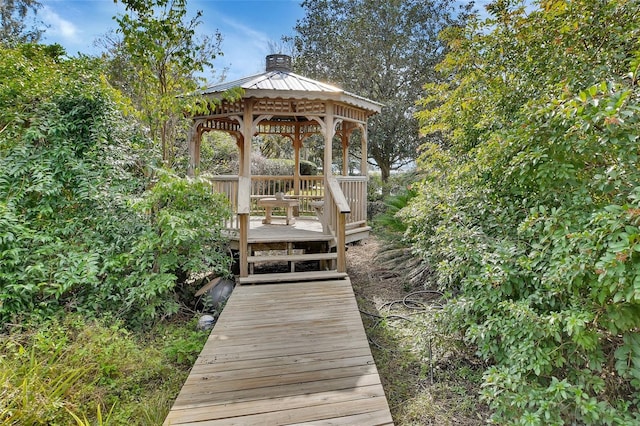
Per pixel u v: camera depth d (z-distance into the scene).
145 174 4.50
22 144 3.90
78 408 2.15
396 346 3.31
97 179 3.94
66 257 3.46
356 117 6.05
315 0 12.86
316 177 7.76
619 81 2.52
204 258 4.09
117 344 2.75
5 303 3.06
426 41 11.88
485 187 3.08
